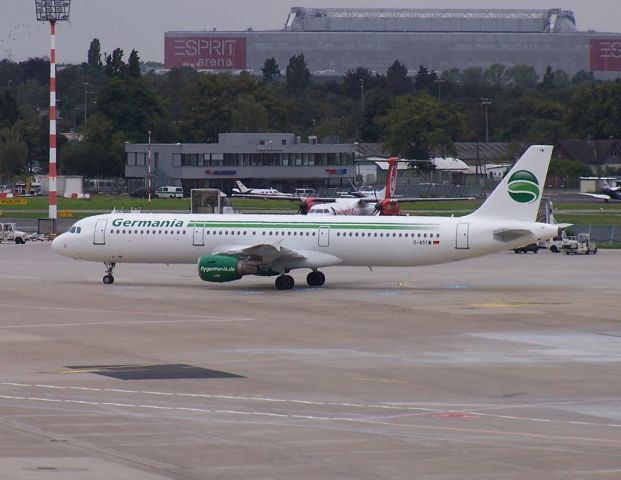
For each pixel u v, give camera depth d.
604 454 89.88
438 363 138.00
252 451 89.44
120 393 116.19
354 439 94.44
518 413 107.44
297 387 120.69
